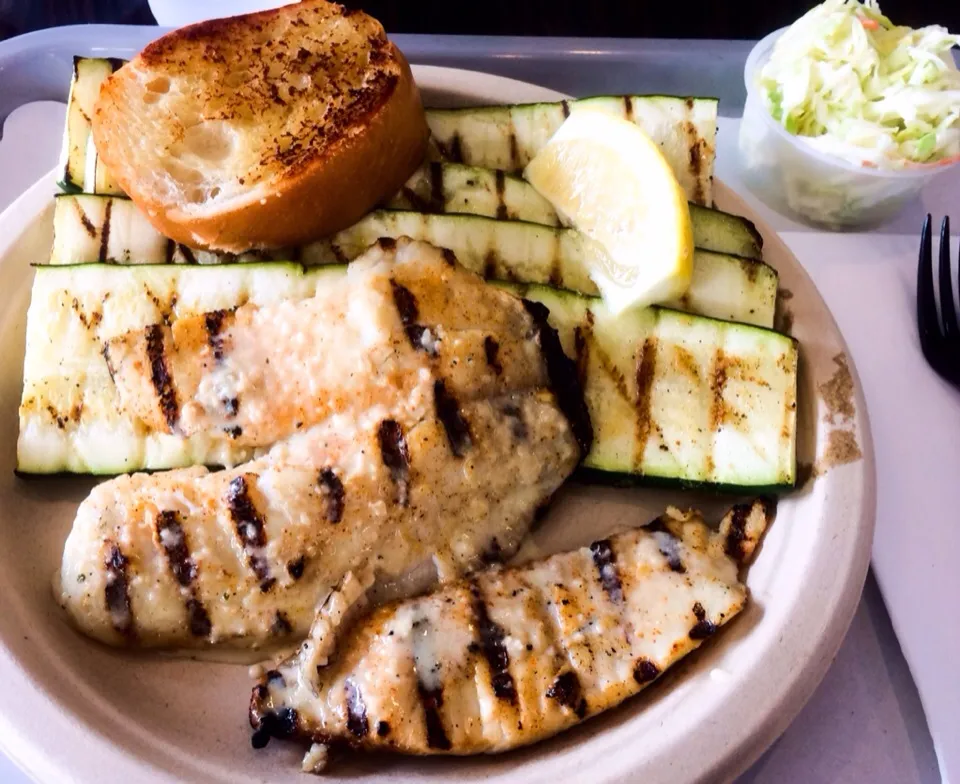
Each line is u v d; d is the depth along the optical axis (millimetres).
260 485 258
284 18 310
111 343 267
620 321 292
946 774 258
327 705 245
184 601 253
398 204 312
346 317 269
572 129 312
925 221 344
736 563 274
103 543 254
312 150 282
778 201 381
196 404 264
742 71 396
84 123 317
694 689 250
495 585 260
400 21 419
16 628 249
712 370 290
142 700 253
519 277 301
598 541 274
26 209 311
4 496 277
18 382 291
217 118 291
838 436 284
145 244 294
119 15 429
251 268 280
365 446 260
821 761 265
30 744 230
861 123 351
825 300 338
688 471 287
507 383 274
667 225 285
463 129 329
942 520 298
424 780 240
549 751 246
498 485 270
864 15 374
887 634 285
